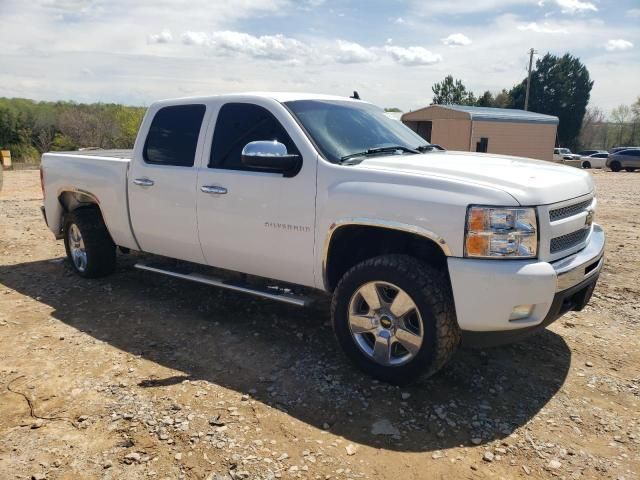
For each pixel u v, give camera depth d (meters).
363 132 4.35
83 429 3.09
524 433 3.11
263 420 3.20
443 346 3.34
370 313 3.62
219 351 4.14
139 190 4.97
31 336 4.39
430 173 3.48
